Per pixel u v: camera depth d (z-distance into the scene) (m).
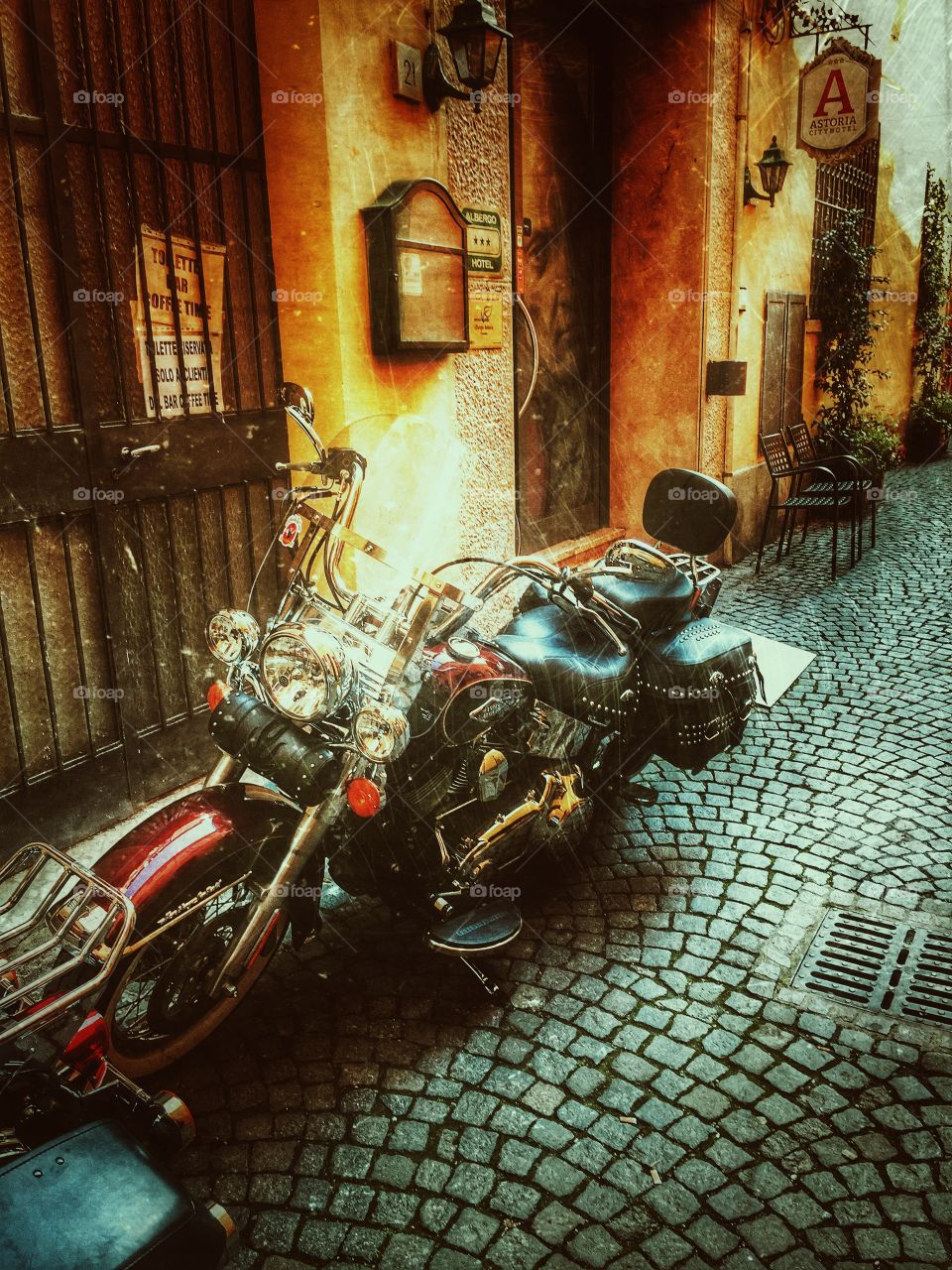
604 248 7.12
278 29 3.76
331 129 3.84
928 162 12.94
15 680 3.24
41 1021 1.64
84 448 3.32
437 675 2.58
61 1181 1.50
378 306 4.12
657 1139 2.30
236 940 2.37
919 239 13.12
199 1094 2.44
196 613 3.86
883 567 7.59
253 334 3.98
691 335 7.04
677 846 3.62
